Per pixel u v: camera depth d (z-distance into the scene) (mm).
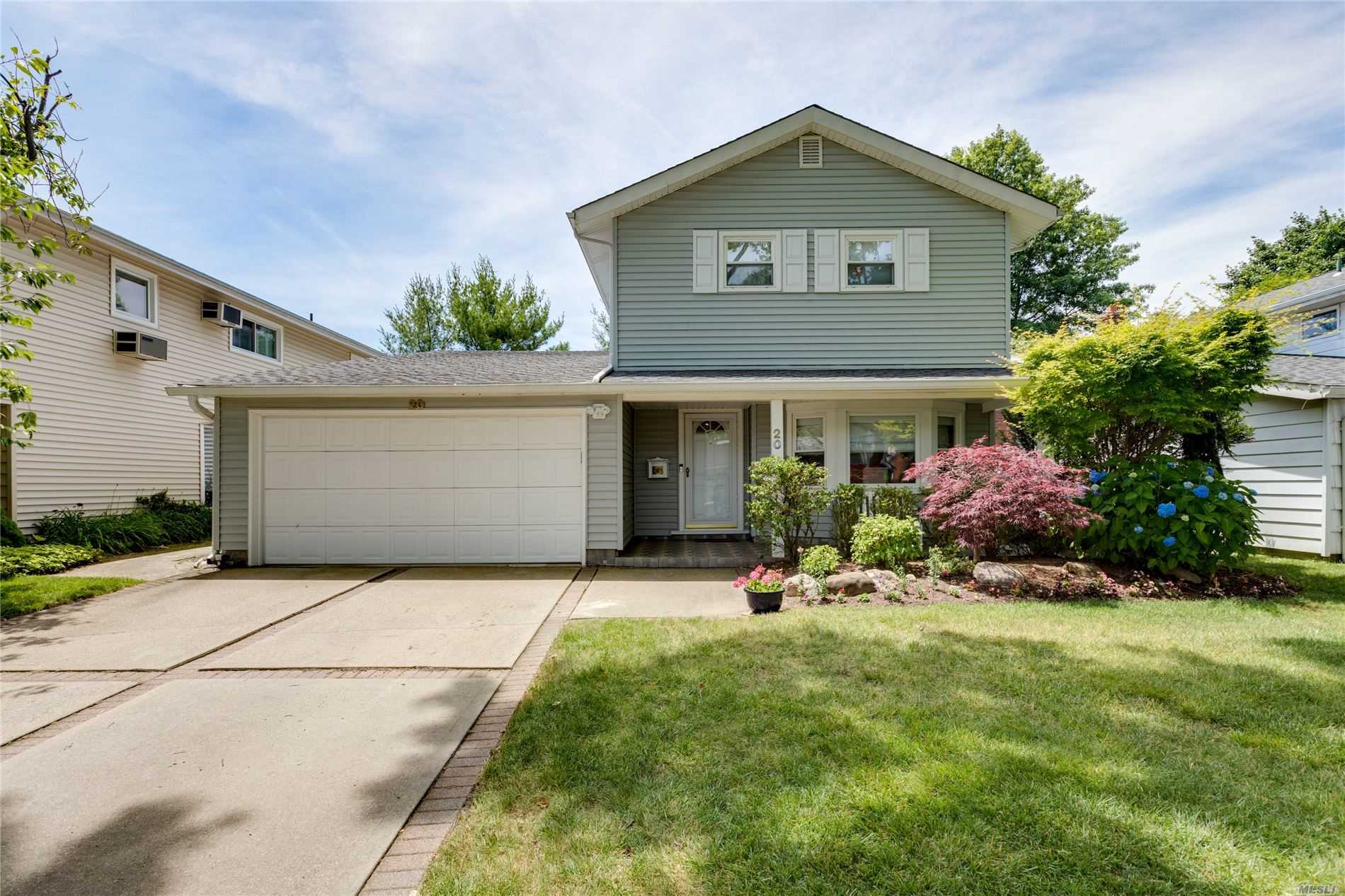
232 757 2994
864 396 8453
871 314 9344
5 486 9422
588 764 2785
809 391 8062
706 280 9398
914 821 2266
